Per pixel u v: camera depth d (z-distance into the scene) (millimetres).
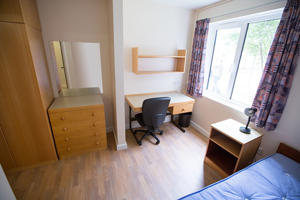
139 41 2434
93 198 1479
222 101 2404
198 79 2645
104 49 2219
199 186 1665
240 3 1896
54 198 1462
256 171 1302
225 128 1791
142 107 2025
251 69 2021
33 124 1666
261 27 1841
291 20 1386
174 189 1616
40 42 1744
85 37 2078
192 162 2025
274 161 1443
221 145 1785
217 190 1109
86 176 1731
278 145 1671
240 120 2053
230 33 2250
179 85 3043
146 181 1700
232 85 2266
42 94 1640
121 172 1810
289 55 1424
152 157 2092
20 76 1469
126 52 2404
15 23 1319
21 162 1743
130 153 2158
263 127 1736
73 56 2092
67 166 1867
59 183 1627
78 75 2193
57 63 2037
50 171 1780
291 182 1196
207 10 2396
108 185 1628
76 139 1979
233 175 1261
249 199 1055
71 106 1837
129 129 2838
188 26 2699
